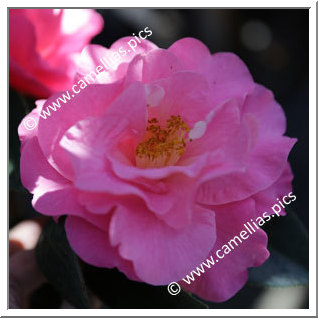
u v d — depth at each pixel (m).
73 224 0.34
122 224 0.34
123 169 0.34
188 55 0.38
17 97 0.37
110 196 0.34
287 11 0.79
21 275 0.39
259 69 0.79
